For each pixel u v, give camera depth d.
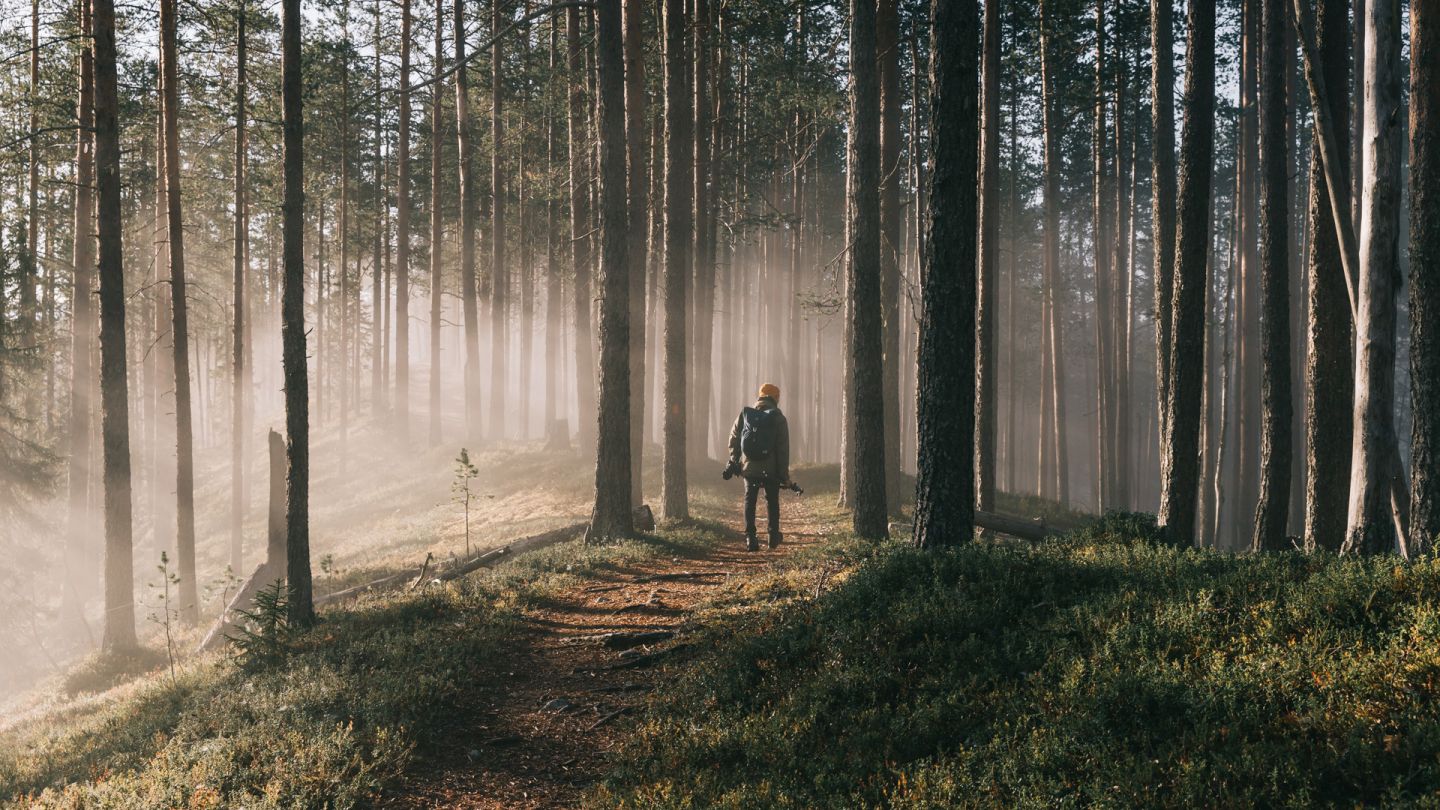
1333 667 4.68
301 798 5.47
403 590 12.57
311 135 31.31
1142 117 37.69
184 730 7.18
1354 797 3.92
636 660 8.05
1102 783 4.26
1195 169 11.46
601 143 13.89
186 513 17.42
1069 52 29.02
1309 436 11.48
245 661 9.45
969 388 8.78
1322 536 11.23
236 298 22.19
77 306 22.23
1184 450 11.58
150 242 30.61
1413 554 7.55
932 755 5.05
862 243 12.50
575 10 24.83
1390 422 8.01
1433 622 4.80
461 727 6.94
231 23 21.31
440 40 32.34
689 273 24.45
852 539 12.02
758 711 6.21
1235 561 7.01
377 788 5.82
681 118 16.20
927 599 7.00
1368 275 8.12
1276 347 12.51
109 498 14.84
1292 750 4.19
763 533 16.05
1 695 17.55
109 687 13.53
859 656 6.39
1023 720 5.04
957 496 8.73
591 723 6.86
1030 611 6.62
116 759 7.04
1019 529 11.89
